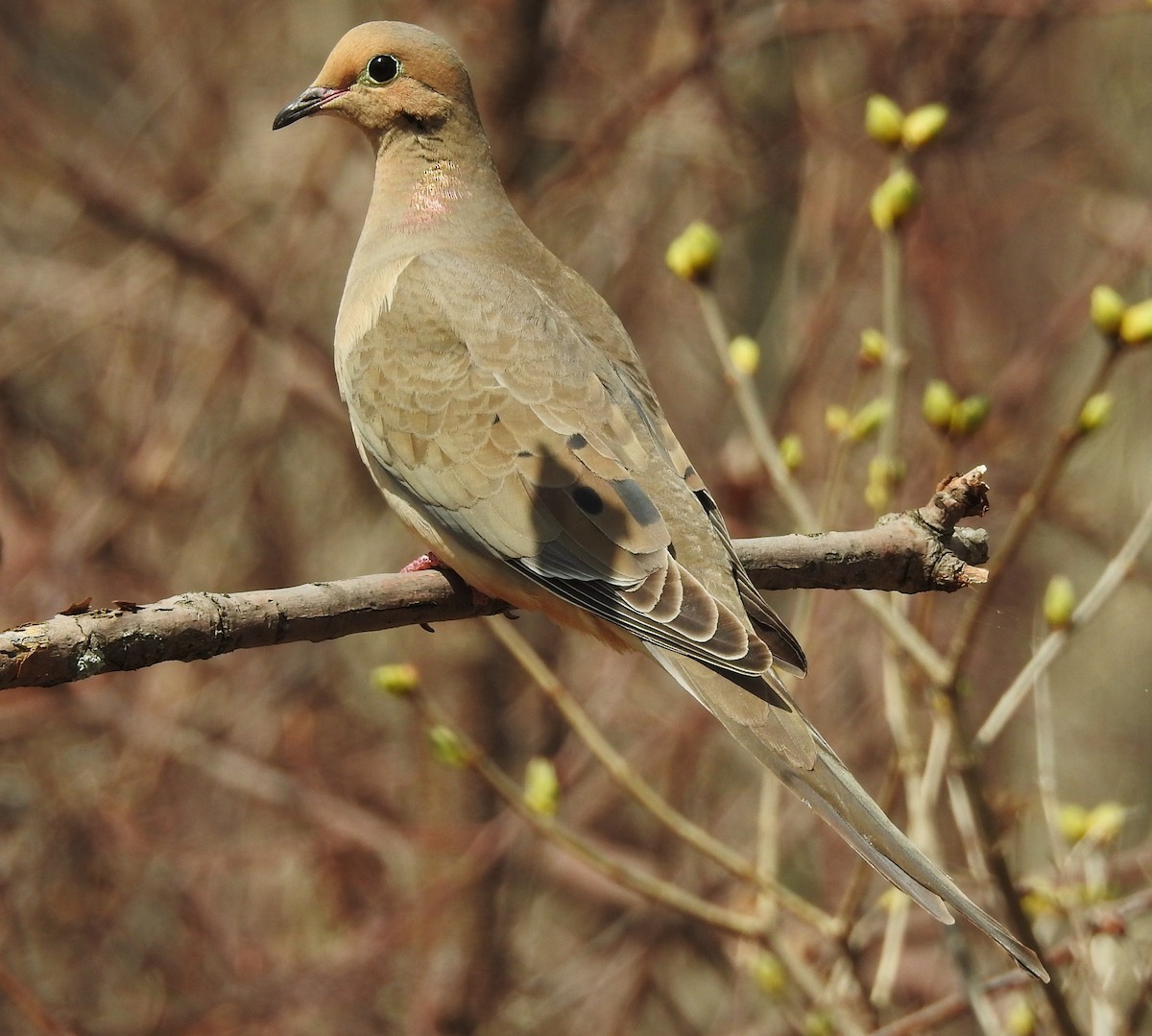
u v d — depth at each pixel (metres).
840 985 9.39
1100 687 17.05
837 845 14.70
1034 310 16.98
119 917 14.71
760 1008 14.15
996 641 15.49
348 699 15.82
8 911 14.40
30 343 15.43
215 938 14.77
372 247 8.34
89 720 14.38
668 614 6.57
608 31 15.70
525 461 7.15
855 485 14.88
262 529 15.82
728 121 15.52
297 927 15.21
